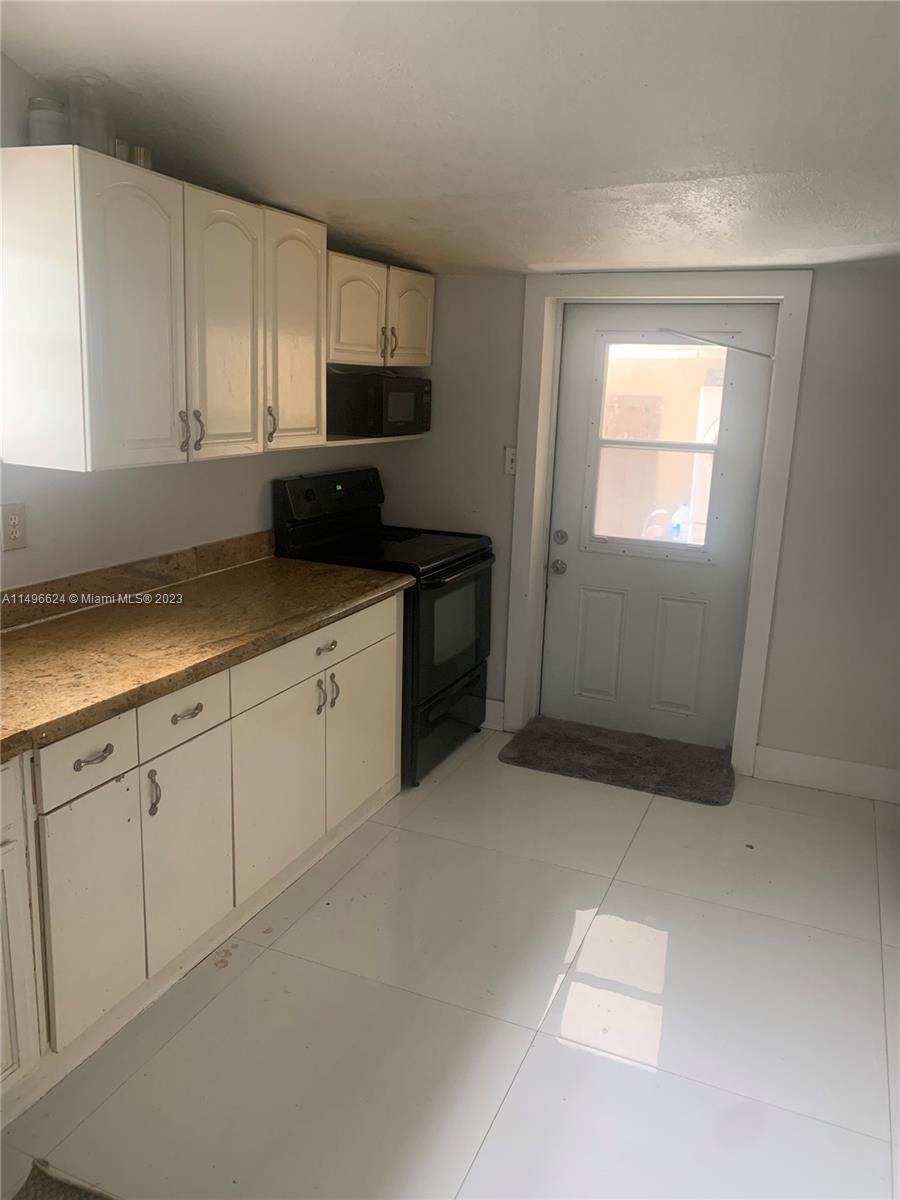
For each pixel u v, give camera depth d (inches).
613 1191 69.8
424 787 137.6
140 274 85.0
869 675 136.0
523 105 76.3
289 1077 80.0
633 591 154.7
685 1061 83.6
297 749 104.8
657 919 105.8
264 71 75.4
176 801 85.1
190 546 118.8
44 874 71.0
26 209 79.2
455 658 143.3
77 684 77.5
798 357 130.1
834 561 134.5
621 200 97.4
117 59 76.3
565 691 162.7
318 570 127.3
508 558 154.2
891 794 137.8
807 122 73.6
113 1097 77.2
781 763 143.6
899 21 59.3
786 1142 74.8
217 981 92.4
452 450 154.4
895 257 116.4
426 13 64.7
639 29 63.8
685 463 147.2
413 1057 83.0
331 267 118.5
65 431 82.3
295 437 114.3
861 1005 92.0
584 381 150.9
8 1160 70.4
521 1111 77.2
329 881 111.3
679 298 135.6
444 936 101.1
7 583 92.3
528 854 119.3
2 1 68.6
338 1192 68.8
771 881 114.9
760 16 60.7
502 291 145.7
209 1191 68.6
